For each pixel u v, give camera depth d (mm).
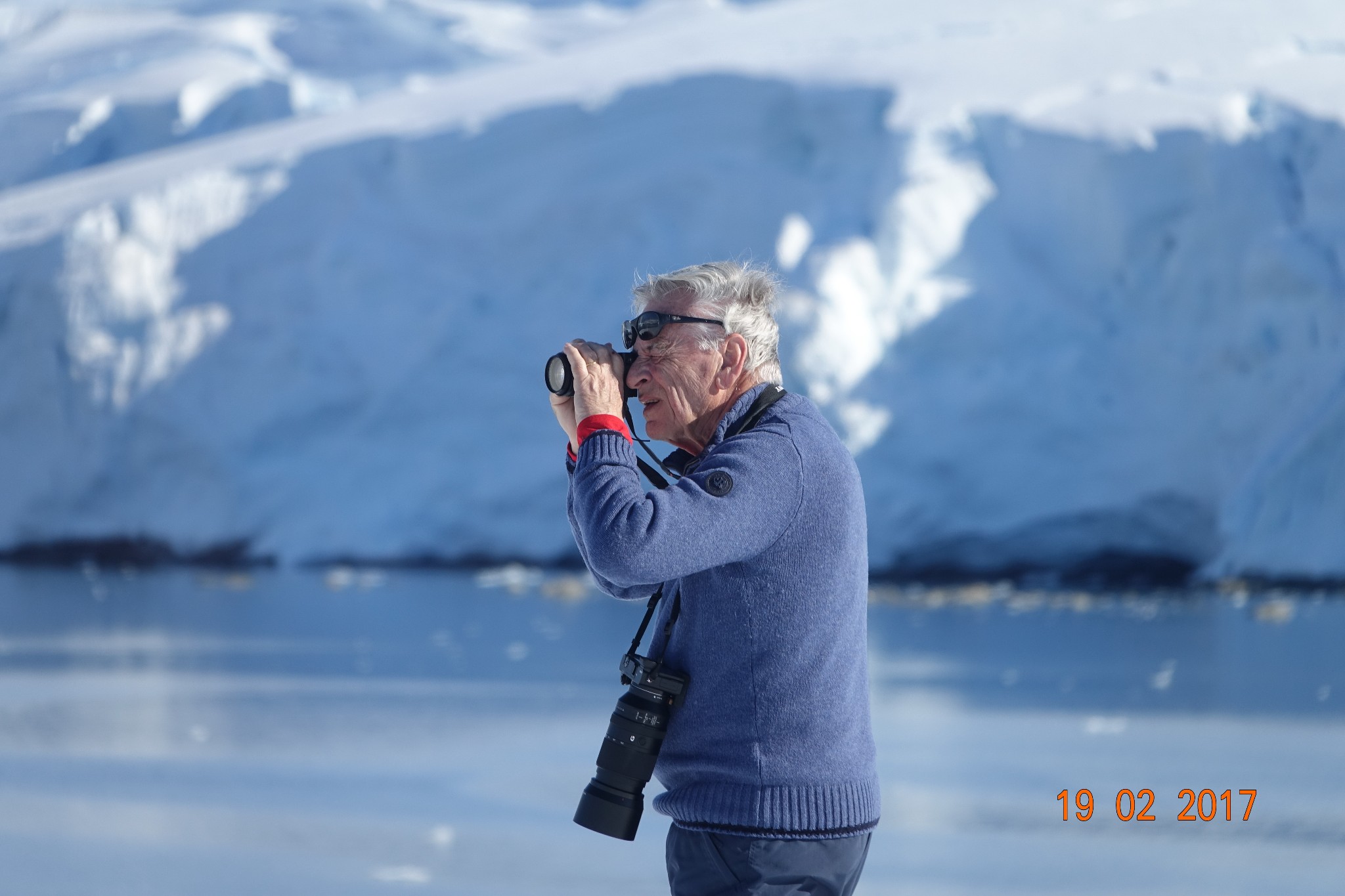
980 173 37312
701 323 3088
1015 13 49219
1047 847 6988
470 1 111312
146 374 42594
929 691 13727
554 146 44062
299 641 19406
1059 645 18594
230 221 45969
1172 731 10945
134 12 115625
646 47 56812
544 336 40500
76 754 9797
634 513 2760
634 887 6086
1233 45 40219
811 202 38406
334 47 101750
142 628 21484
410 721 11719
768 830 2846
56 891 5867
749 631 2891
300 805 7996
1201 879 6316
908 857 6785
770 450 2898
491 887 6066
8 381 43656
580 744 10453
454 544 39000
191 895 5836
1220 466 32594
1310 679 14352
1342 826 7434
